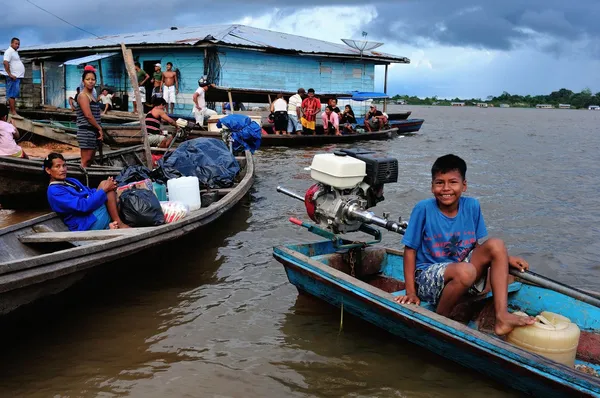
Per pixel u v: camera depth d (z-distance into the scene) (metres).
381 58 26.52
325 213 4.89
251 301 5.29
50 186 5.66
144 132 9.90
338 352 4.34
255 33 23.70
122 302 5.23
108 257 4.67
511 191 10.98
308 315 5.00
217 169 8.43
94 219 5.66
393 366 4.15
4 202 7.94
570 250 7.12
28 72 24.97
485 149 19.20
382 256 5.45
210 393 3.76
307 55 22.89
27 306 4.28
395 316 4.12
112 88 20.55
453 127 35.25
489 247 3.99
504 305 3.86
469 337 3.69
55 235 5.06
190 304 5.21
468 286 3.98
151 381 3.90
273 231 7.57
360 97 23.23
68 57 23.66
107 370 4.04
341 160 4.69
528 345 3.76
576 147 21.47
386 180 4.86
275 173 12.35
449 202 4.16
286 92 19.81
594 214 9.14
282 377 3.98
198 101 16.86
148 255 5.91
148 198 5.86
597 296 4.17
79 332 4.61
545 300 4.47
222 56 20.16
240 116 11.45
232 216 8.32
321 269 4.67
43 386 3.82
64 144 14.71
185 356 4.25
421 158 15.91
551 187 11.59
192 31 23.73
